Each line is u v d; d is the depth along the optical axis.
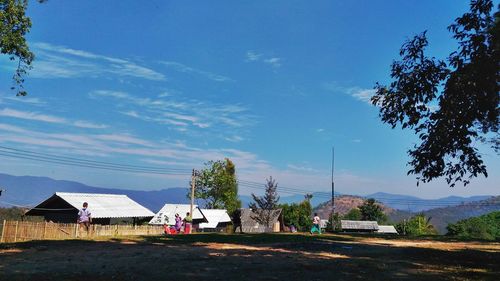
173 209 65.62
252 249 16.25
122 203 54.44
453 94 14.51
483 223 57.88
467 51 14.17
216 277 10.00
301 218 87.06
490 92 13.85
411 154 15.92
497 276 11.11
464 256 15.62
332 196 68.00
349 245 19.41
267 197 62.88
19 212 61.12
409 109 15.93
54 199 49.56
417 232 110.56
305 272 10.99
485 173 14.86
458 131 14.74
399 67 16.27
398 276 10.81
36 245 16.72
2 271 10.25
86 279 9.46
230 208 81.62
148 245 17.09
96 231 35.66
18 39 20.45
